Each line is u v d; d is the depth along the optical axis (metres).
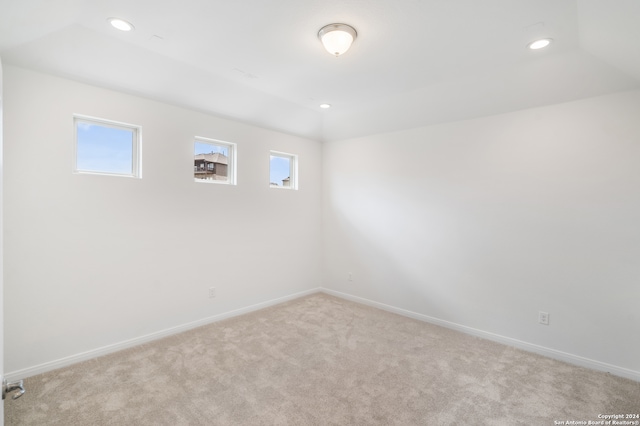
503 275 3.20
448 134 3.57
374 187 4.27
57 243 2.58
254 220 4.02
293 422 2.01
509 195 3.15
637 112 2.52
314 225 4.84
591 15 1.86
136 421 2.00
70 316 2.65
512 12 1.95
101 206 2.80
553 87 2.73
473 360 2.81
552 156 2.90
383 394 2.30
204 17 2.06
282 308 4.14
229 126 3.73
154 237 3.13
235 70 2.82
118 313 2.91
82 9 1.99
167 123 3.20
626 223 2.57
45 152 2.51
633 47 2.01
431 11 1.96
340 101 3.60
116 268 2.90
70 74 2.57
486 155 3.29
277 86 3.18
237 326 3.51
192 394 2.27
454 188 3.53
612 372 2.62
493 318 3.26
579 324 2.78
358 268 4.46
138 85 2.87
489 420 2.04
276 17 2.05
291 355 2.86
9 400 2.16
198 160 3.60
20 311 2.43
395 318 3.84
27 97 2.43
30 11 1.78
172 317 3.28
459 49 2.41
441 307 3.64
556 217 2.89
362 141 4.41
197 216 3.46
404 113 3.66
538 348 2.98
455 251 3.53
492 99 3.06
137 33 2.25
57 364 2.58
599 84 2.57
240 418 2.04
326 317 3.83
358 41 2.32
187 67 2.76
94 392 2.28
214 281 3.63
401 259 4.00
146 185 3.07
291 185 4.61
